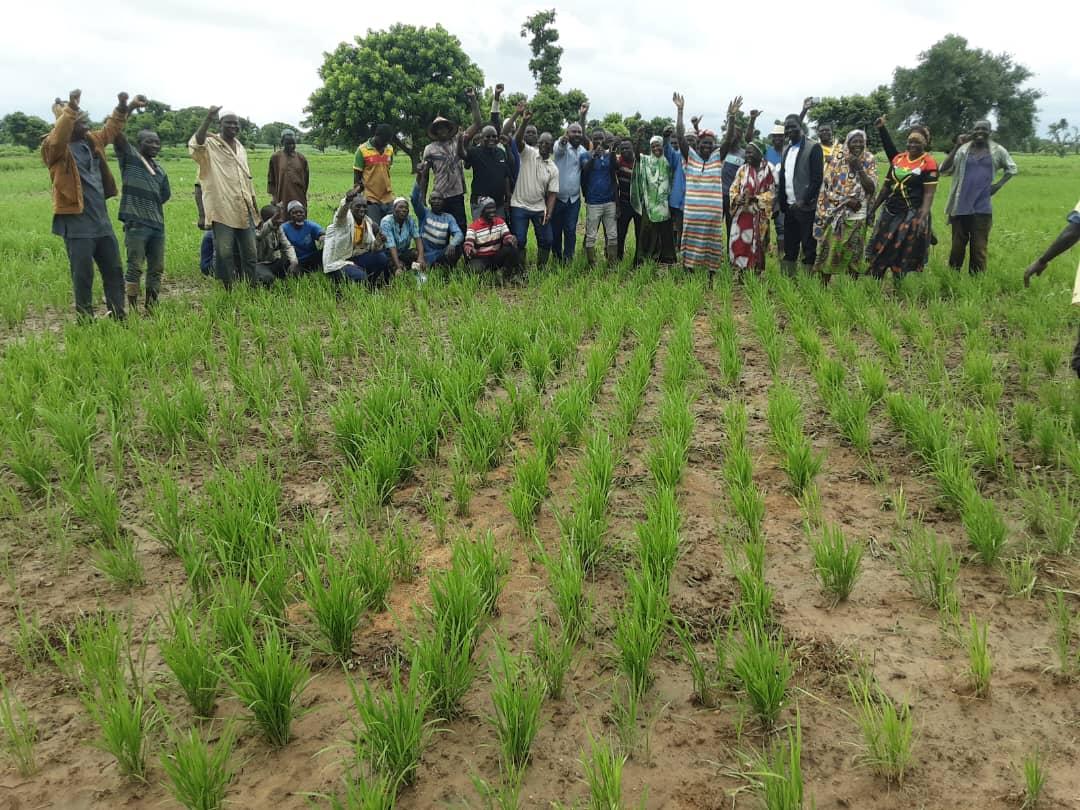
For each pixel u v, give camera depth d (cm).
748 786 246
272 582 330
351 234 1008
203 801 230
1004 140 8575
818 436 523
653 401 596
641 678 285
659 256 1170
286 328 784
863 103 7331
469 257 1073
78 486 440
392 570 366
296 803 245
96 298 984
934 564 341
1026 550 374
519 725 258
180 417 532
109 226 803
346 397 536
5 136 10994
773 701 268
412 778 251
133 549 381
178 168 5459
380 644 320
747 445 512
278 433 546
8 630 333
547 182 1093
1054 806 234
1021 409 505
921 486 445
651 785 249
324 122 4447
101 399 551
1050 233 1591
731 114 1006
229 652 290
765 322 747
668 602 332
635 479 464
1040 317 743
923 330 712
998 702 279
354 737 271
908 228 928
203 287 1089
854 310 805
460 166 1090
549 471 479
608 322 752
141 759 256
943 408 498
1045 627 318
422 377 604
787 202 1034
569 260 1175
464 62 4459
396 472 450
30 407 526
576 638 312
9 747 264
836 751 260
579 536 373
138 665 310
